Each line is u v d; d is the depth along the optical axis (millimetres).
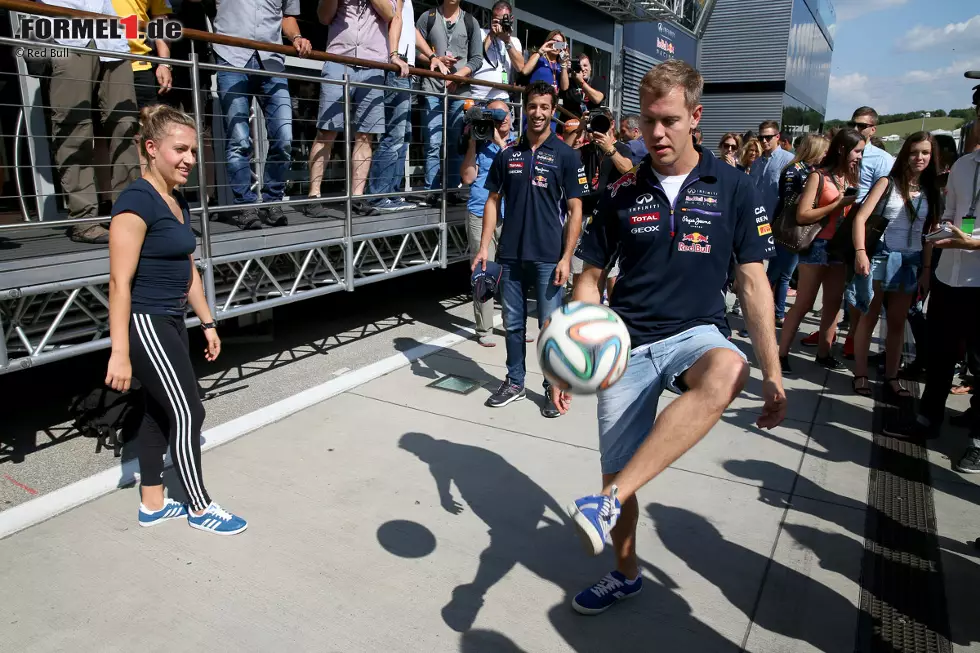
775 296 7340
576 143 6223
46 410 4523
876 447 4305
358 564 2920
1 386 4914
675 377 2193
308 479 3641
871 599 2787
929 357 4297
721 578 2896
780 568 2982
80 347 3680
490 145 5852
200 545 3025
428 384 5172
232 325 6387
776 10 16828
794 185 6008
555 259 4645
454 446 4109
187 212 2996
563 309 2096
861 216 4895
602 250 2455
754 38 17266
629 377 2342
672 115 2094
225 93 4988
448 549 3051
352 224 5520
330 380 5207
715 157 2314
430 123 6867
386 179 6410
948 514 3486
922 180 4719
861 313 5535
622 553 2629
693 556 3049
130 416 3871
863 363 5281
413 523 3248
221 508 3170
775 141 7359
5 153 5113
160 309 2832
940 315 4148
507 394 4801
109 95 4398
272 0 5043
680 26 16109
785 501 3570
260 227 4871
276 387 5043
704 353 2068
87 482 3547
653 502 3508
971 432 3955
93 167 4191
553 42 7020
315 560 2938
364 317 7215
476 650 2441
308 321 6996
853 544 3184
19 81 4883
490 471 3801
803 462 4047
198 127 4117
